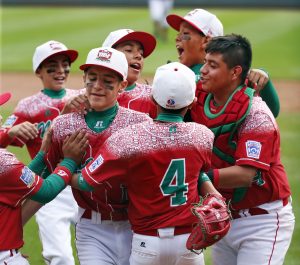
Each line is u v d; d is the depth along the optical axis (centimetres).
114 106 2145
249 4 13500
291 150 5019
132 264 2088
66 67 2864
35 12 12875
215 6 13600
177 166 2005
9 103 6366
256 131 2145
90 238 2228
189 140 2014
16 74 7969
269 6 13500
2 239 2008
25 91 7062
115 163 1995
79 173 2097
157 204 2014
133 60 2516
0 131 2505
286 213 2286
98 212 2202
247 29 11150
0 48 9406
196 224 2002
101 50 2103
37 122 2814
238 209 2256
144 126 2011
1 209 2002
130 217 2078
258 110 2166
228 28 11256
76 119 2133
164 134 2002
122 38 2489
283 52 9350
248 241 2264
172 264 2056
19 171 1989
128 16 12338
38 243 3319
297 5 13425
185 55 2567
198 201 2067
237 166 2150
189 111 2241
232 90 2194
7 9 13225
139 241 2045
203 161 2048
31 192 2008
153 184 2006
